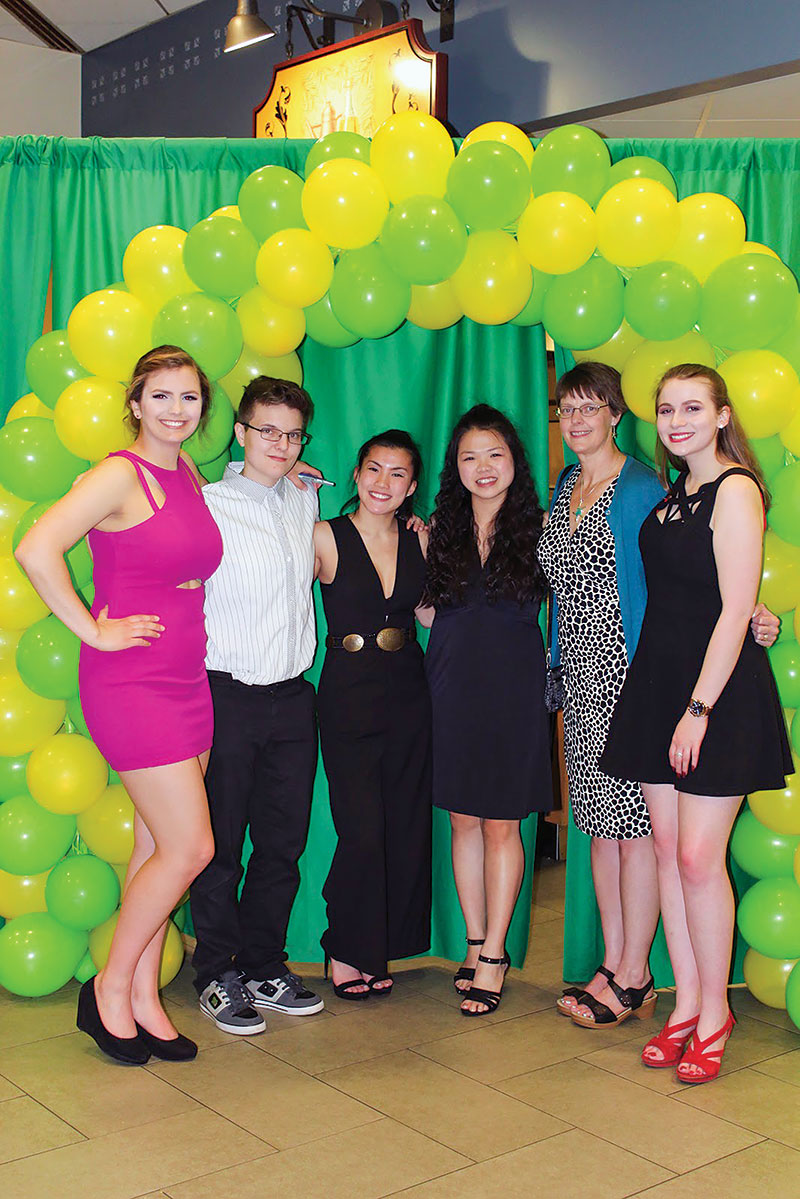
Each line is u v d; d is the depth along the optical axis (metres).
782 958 2.79
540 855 4.35
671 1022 2.62
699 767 2.43
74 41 6.43
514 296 2.68
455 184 2.62
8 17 6.06
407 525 2.98
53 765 2.75
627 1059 2.63
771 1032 2.79
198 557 2.46
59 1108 2.35
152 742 2.39
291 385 2.71
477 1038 2.74
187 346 2.63
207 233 2.68
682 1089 2.47
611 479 2.72
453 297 2.79
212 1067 2.56
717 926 2.49
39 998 2.96
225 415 2.84
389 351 3.13
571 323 2.69
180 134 6.05
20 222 3.10
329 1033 2.76
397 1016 2.88
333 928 2.96
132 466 2.39
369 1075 2.52
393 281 2.70
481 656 2.89
